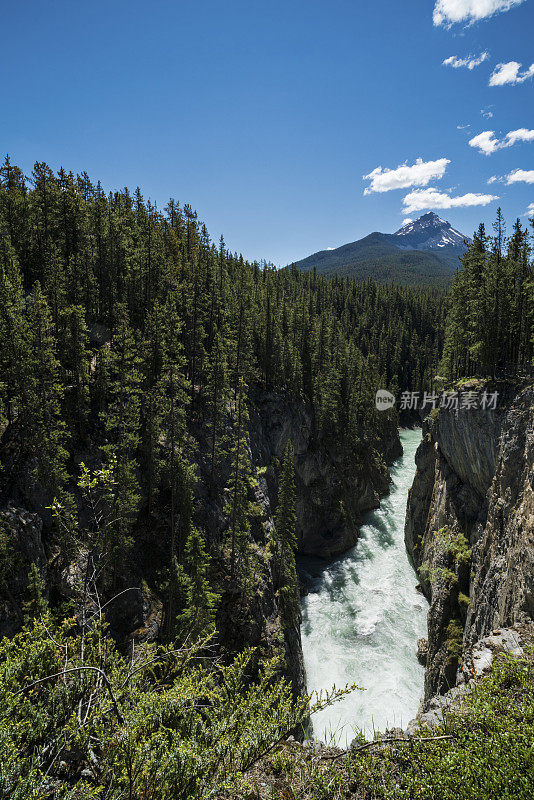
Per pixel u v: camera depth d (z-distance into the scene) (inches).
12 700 249.6
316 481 2674.7
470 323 2015.3
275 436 2600.9
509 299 1851.6
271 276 4746.6
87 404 1558.8
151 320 1914.4
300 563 2341.3
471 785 264.5
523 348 2006.6
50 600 985.5
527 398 1160.8
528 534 823.7
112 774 244.2
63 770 258.4
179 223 3558.1
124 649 1070.4
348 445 3034.0
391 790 289.6
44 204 2148.1
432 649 1339.8
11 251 1790.1
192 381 2071.9
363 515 2854.3
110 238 2263.8
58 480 1198.3
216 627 1311.5
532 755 274.1
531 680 412.5
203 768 258.2
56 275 1649.9
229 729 297.4
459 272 2240.4
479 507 1549.0
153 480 1481.3
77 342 1545.3
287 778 301.3
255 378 2664.9
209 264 2903.5
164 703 300.4
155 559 1358.3
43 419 1250.6
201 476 1716.3
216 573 1444.4
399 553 2321.6
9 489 1090.1
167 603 1249.4
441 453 2003.0
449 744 319.6
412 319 6382.9
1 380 1250.0
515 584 830.5
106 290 2191.2
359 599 1911.9
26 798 211.6
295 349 3019.2
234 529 1477.6
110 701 271.6
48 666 298.7
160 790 238.1
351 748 343.6
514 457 1120.2
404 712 1258.6
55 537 1104.8
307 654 1589.6
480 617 1055.6
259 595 1464.1
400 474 3501.5
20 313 1359.5
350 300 6614.2
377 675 1440.7
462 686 496.1
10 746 231.9
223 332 2522.1
